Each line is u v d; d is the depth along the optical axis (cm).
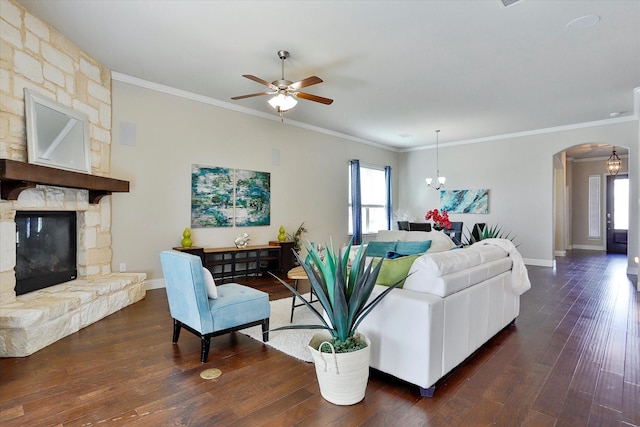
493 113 594
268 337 299
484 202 775
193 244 512
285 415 190
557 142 684
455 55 376
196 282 252
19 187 279
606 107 557
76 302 311
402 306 216
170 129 485
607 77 435
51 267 353
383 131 727
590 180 1005
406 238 515
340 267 191
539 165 706
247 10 294
